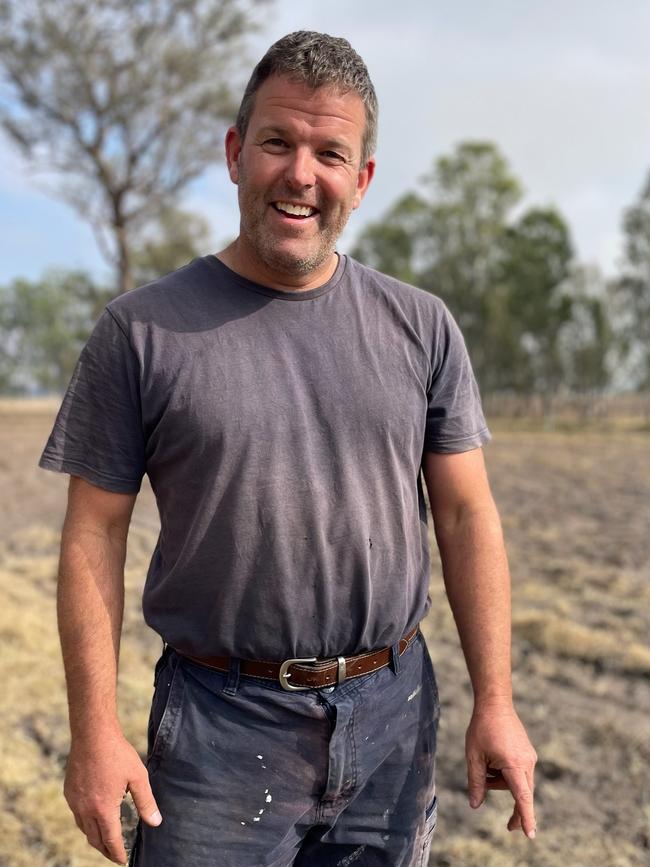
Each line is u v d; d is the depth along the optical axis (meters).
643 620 5.60
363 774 1.72
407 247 49.06
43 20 19.30
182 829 1.66
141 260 27.53
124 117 20.94
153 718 1.75
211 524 1.61
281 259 1.62
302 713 1.67
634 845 3.07
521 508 10.61
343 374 1.65
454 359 1.81
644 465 17.31
